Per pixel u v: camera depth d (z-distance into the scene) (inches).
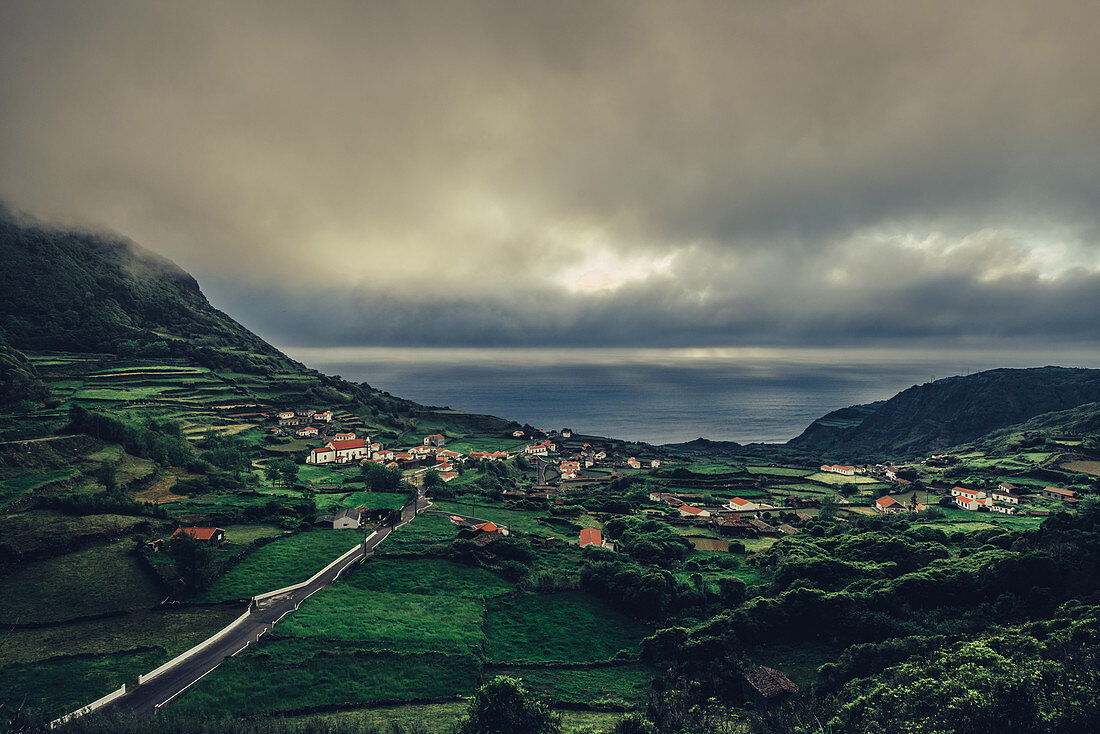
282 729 2199.8
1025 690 2055.9
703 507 6825.8
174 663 2691.9
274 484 6053.2
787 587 3961.6
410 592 3774.6
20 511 4121.6
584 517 5959.6
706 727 2463.1
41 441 5128.0
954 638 3026.6
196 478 5428.2
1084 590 3284.9
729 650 3257.9
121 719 2138.3
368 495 6082.7
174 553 3417.8
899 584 3550.7
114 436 5772.6
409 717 2466.8
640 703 2827.3
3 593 3171.8
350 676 2738.7
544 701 2443.4
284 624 3122.5
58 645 2758.4
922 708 2182.6
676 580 4116.6
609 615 3801.7
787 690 2827.3
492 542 4547.2
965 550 4261.8
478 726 2239.2
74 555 3639.3
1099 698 2006.6
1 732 2074.3
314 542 4384.8
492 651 3223.4
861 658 2979.8
